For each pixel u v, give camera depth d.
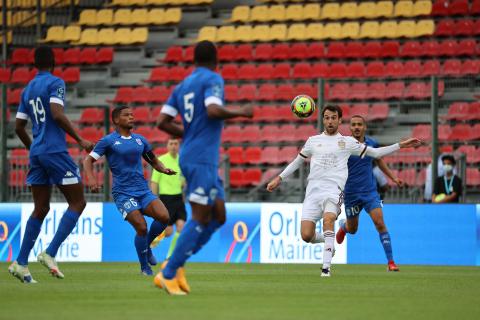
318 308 24.53
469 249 56.38
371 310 24.16
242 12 104.50
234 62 97.62
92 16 108.88
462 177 59.72
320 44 96.19
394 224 57.66
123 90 94.62
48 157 33.62
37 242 59.06
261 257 58.41
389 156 62.78
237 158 81.69
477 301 27.36
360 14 100.75
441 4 98.31
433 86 58.97
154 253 60.38
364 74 91.62
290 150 80.88
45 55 33.75
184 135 27.28
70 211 35.00
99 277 39.00
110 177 63.72
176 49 99.81
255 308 24.25
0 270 45.69
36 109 33.62
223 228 59.19
